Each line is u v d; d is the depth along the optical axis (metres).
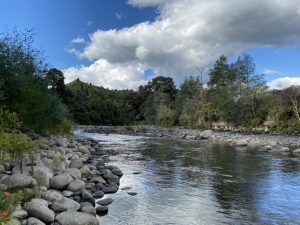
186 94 88.94
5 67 21.27
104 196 12.09
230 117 70.06
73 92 98.19
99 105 101.19
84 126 81.56
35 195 9.45
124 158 22.84
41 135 25.42
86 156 21.31
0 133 12.97
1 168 11.54
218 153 26.16
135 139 43.09
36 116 23.42
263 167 19.11
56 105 28.89
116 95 134.88
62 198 9.77
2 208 7.54
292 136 46.97
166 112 89.56
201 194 12.75
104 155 24.25
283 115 59.06
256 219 9.88
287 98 61.03
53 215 8.51
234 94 70.50
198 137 45.12
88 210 9.55
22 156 12.35
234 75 78.88
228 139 39.47
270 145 31.33
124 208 10.72
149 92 113.50
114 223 9.29
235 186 14.16
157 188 13.66
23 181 9.87
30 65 23.83
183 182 14.89
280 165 19.86
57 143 23.27
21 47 23.08
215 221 9.68
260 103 68.00
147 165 19.73
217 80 86.12
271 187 13.99
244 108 68.81
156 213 10.32
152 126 80.94
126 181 14.97
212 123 75.06
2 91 18.95
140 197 12.14
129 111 112.50
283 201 11.84
